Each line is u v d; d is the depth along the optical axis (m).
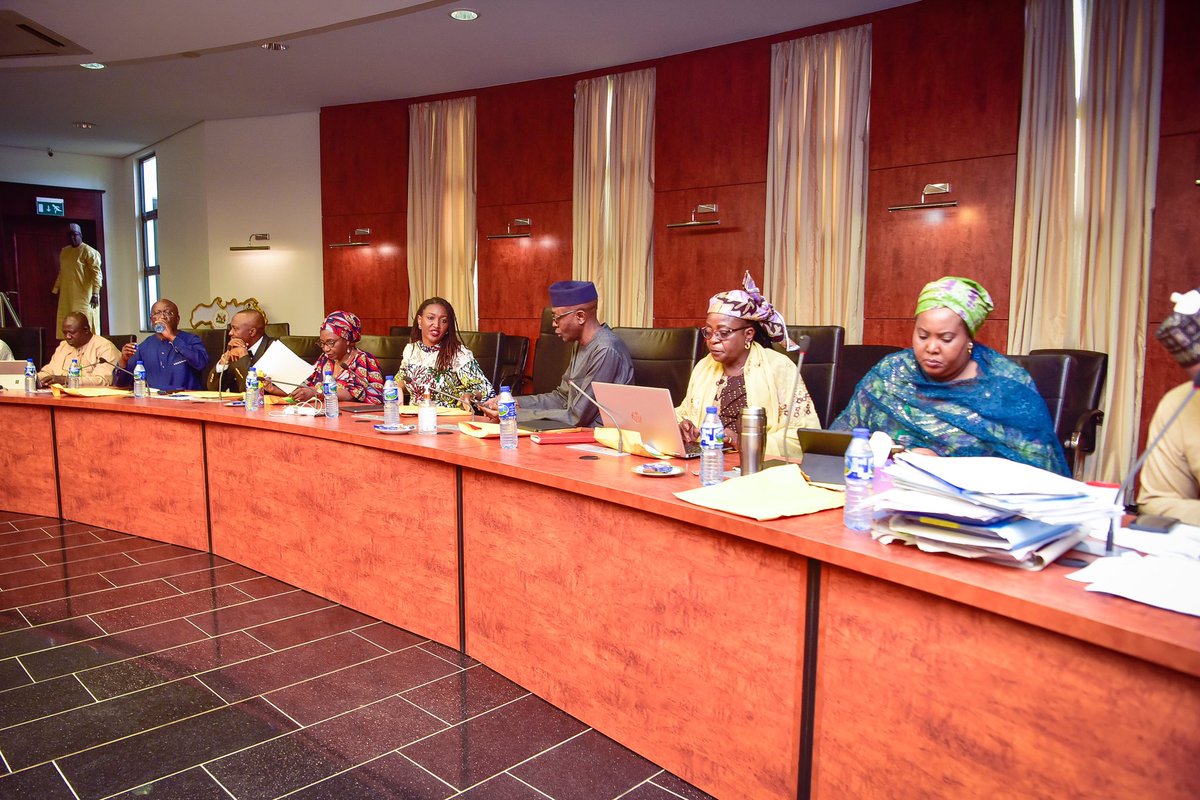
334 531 3.02
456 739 2.06
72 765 1.94
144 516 3.93
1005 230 4.29
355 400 4.01
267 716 2.18
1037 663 1.19
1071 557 1.35
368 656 2.56
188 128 7.89
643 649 1.93
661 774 1.89
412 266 6.70
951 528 1.34
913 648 1.35
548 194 6.04
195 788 1.84
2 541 3.87
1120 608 1.11
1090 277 4.05
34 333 5.95
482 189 6.31
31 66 5.82
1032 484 1.35
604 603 2.04
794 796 1.59
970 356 2.24
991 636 1.24
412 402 3.82
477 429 2.76
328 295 7.05
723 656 1.72
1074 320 4.12
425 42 5.26
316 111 7.18
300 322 7.39
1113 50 3.92
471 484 2.48
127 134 8.23
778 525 1.56
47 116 7.46
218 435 3.54
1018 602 1.15
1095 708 1.12
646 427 2.28
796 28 4.93
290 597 3.11
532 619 2.29
